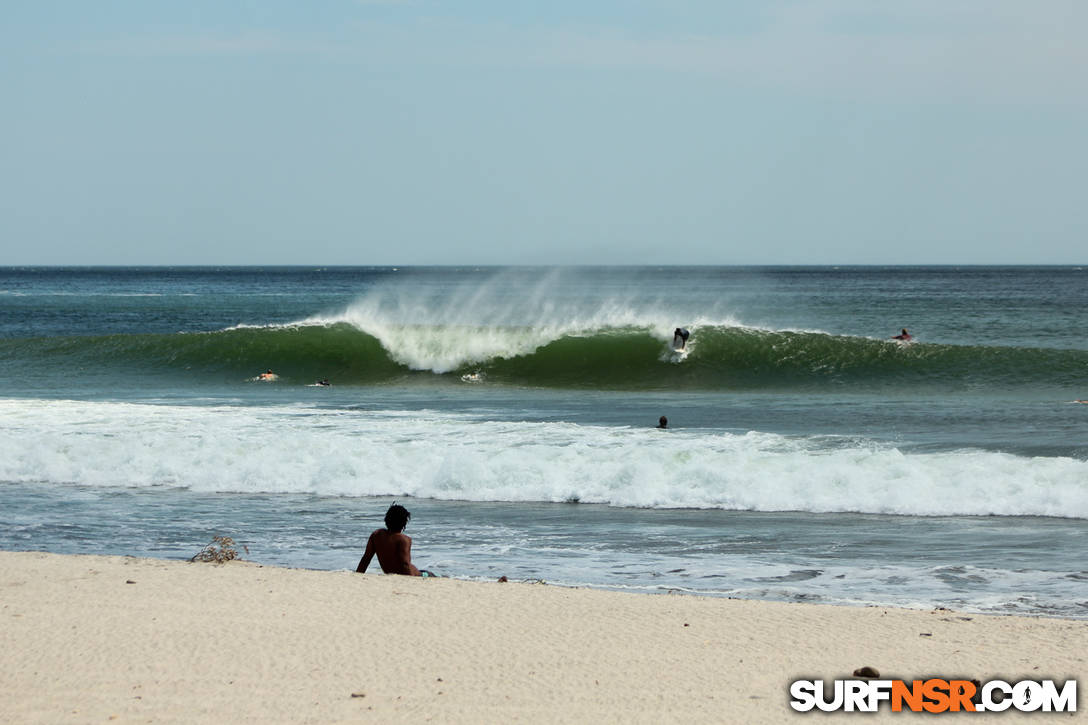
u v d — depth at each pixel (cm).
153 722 2059
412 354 11175
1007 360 10288
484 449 6044
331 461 5706
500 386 10156
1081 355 10356
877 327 19688
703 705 2194
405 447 6053
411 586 3316
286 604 3041
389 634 2733
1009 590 3572
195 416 7538
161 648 2578
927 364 10275
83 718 2078
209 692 2248
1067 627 2873
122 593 3147
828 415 7756
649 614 2988
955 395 9056
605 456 5731
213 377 10550
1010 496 4909
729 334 11038
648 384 10200
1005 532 4434
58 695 2222
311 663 2470
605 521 4766
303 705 2169
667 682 2350
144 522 4775
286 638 2681
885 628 2853
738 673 2427
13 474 5859
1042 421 7312
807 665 2497
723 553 4153
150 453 6053
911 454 5656
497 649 2608
